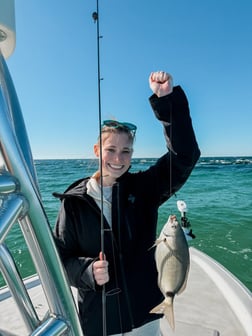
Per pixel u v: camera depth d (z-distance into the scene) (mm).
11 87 941
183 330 2490
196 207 13375
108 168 1992
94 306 1853
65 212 1926
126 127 2057
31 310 976
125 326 1842
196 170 35469
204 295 3061
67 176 27562
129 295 1854
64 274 958
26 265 5938
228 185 22219
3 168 854
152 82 2045
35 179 904
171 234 1947
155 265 2020
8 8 874
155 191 2127
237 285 3145
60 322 920
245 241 7941
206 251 7195
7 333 1896
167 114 2016
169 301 1834
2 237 765
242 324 2559
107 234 1864
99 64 1778
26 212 856
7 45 939
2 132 835
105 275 1651
